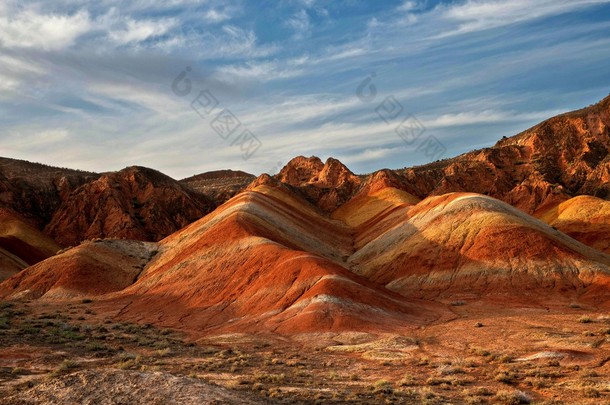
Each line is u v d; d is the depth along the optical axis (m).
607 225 105.19
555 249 67.19
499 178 164.25
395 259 81.06
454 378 27.86
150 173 167.25
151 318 58.75
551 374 27.67
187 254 80.00
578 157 163.50
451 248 75.06
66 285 76.44
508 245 69.62
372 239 107.19
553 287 60.88
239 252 72.06
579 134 173.75
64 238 137.88
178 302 64.56
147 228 144.00
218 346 40.16
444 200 93.31
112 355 33.09
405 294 68.69
